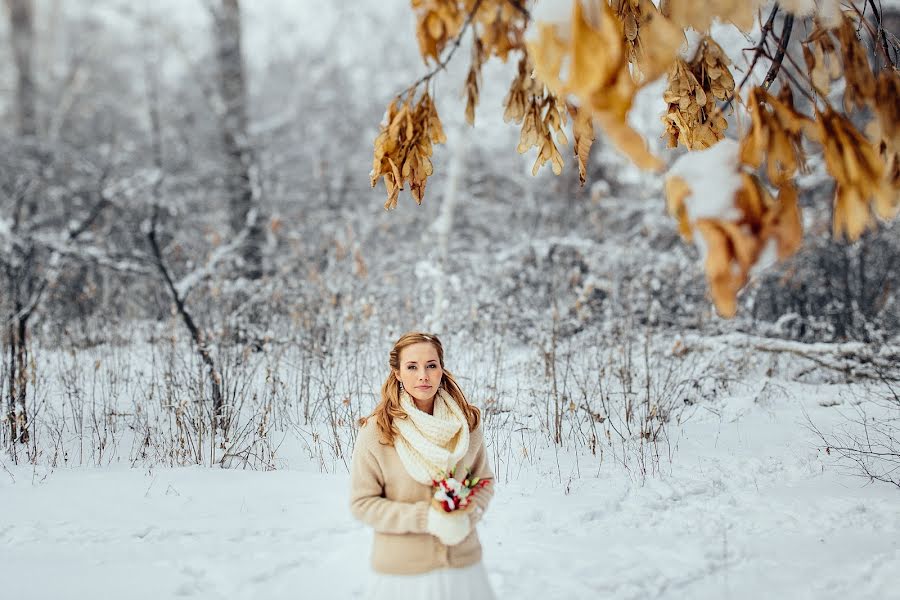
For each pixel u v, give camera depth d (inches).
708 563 156.6
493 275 410.3
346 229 472.1
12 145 613.9
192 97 703.1
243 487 204.5
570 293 390.0
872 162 93.3
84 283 408.8
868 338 363.6
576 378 279.9
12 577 150.2
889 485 204.8
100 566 155.6
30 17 797.2
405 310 346.9
